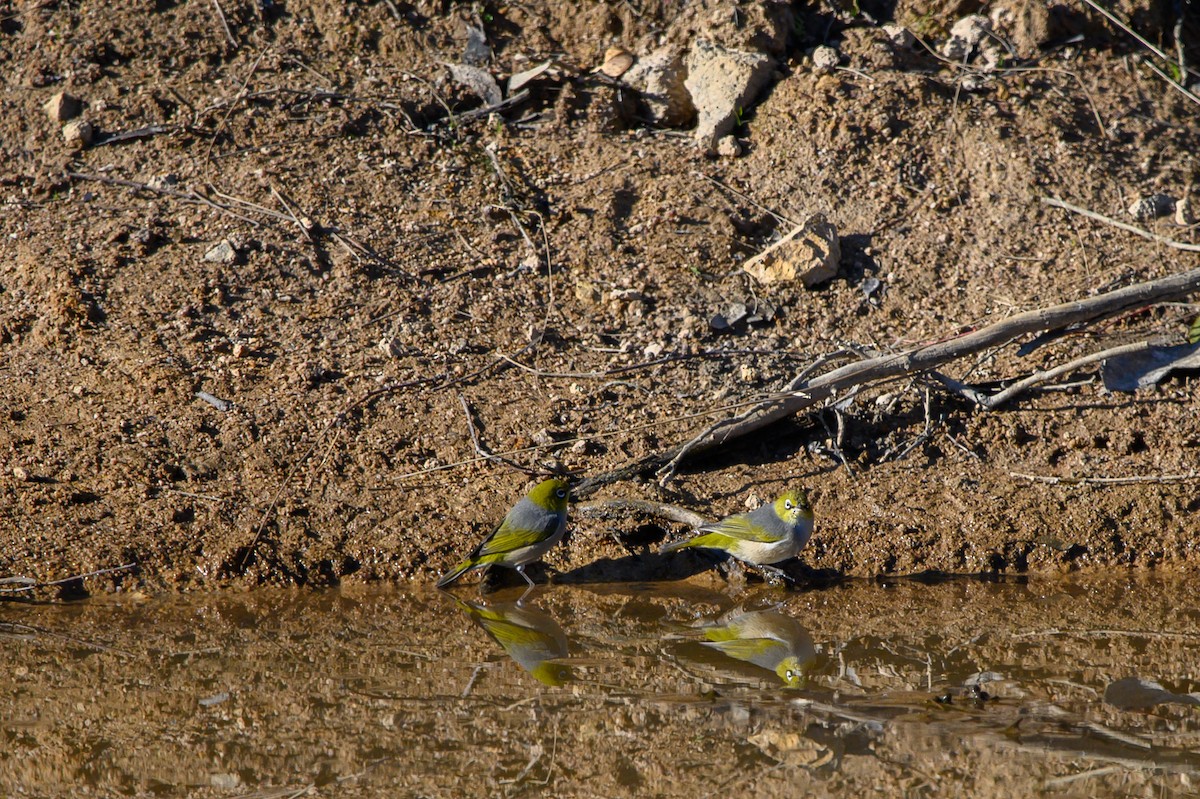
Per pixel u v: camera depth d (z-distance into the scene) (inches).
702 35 880.9
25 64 855.7
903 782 386.9
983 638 519.8
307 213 776.3
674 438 642.8
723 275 755.4
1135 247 764.6
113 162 810.8
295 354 689.0
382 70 882.8
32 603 541.6
